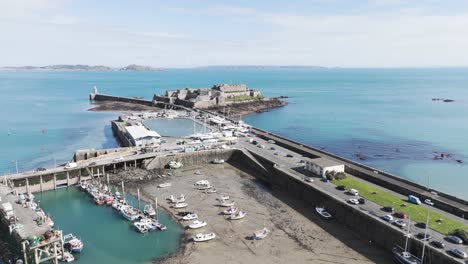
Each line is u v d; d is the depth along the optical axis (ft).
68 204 264.11
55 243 182.70
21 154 410.31
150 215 236.02
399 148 442.09
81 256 194.49
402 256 180.14
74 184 305.73
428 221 200.75
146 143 388.37
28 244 180.75
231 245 201.57
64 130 545.03
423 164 378.32
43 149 432.66
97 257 193.26
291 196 276.21
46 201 269.85
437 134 518.37
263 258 188.44
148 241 208.54
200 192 280.31
